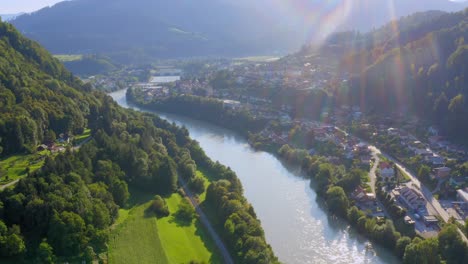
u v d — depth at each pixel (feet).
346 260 529.04
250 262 470.39
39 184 517.96
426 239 504.02
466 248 482.28
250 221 561.43
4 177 586.45
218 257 515.91
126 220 581.94
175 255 513.04
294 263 524.93
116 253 501.15
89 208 521.65
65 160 579.07
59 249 476.95
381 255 536.01
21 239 458.91
